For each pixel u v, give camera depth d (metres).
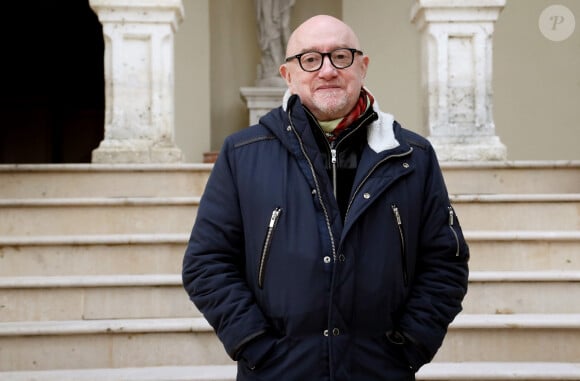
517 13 8.76
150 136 5.84
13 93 11.81
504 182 5.16
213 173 2.22
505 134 8.77
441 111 5.93
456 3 5.89
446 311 2.15
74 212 4.58
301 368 2.02
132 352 3.61
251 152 2.18
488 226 4.69
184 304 3.89
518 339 3.64
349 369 2.03
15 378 3.37
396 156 2.14
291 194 2.10
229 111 9.56
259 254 2.08
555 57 8.77
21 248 4.17
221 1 9.57
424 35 6.11
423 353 2.13
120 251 4.21
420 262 2.22
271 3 8.95
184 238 4.21
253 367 2.05
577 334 3.64
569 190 5.15
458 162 5.16
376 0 8.80
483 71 5.93
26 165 4.95
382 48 8.77
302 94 2.19
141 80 5.86
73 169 4.96
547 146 8.80
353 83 2.17
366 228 2.08
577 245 4.30
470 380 3.36
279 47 9.00
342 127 2.21
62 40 11.88
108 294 3.88
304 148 2.12
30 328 3.58
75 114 11.94
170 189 5.02
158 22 5.84
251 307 2.08
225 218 2.17
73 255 4.19
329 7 9.51
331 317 2.02
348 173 2.19
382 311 2.07
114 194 5.00
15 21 11.74
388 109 8.75
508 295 3.98
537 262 4.30
